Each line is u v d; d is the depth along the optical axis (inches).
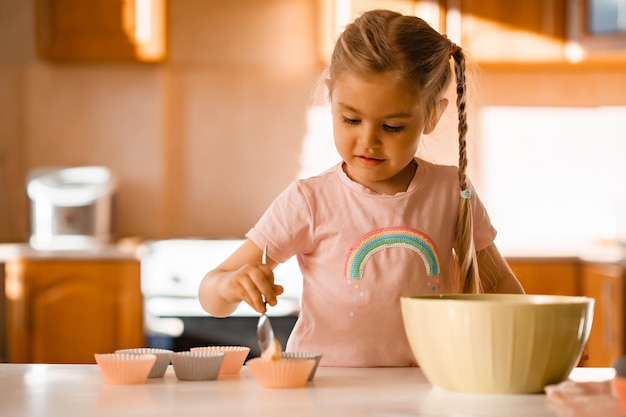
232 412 31.7
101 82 151.5
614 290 121.3
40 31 139.1
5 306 133.8
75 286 129.2
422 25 54.9
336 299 53.5
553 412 31.9
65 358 129.0
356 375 41.7
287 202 55.9
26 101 151.5
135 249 129.5
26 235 151.6
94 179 140.0
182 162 153.4
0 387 37.7
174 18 152.3
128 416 31.2
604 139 154.9
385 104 49.2
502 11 139.3
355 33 51.8
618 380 29.7
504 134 154.5
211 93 153.2
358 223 54.7
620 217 154.8
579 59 138.8
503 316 35.0
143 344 129.3
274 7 152.8
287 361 37.5
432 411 31.9
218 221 153.4
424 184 56.4
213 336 127.4
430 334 36.4
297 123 153.4
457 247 56.0
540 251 144.3
